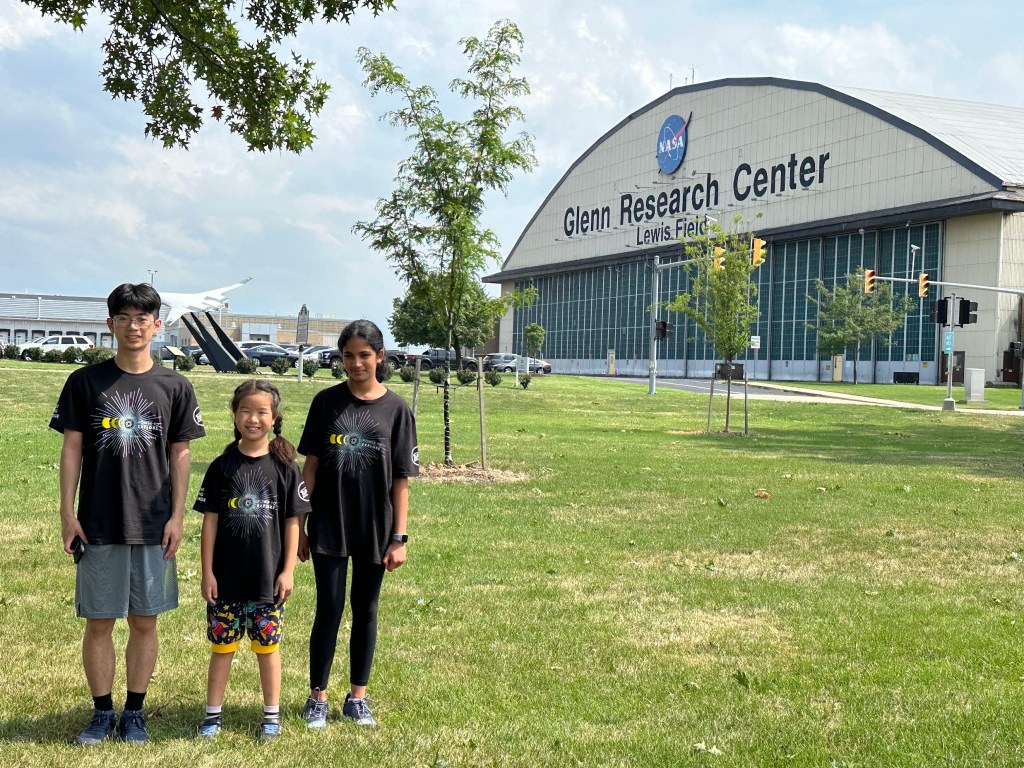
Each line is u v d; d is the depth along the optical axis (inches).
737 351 1132.5
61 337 2947.8
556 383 2182.6
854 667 258.1
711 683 244.5
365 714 214.7
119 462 198.4
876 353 2933.1
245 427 203.5
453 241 686.5
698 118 3644.2
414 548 409.1
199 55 447.5
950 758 196.5
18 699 221.3
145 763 186.1
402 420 216.4
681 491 603.5
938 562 400.2
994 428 1342.3
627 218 4025.6
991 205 2524.6
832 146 3083.2
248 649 267.4
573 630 290.5
